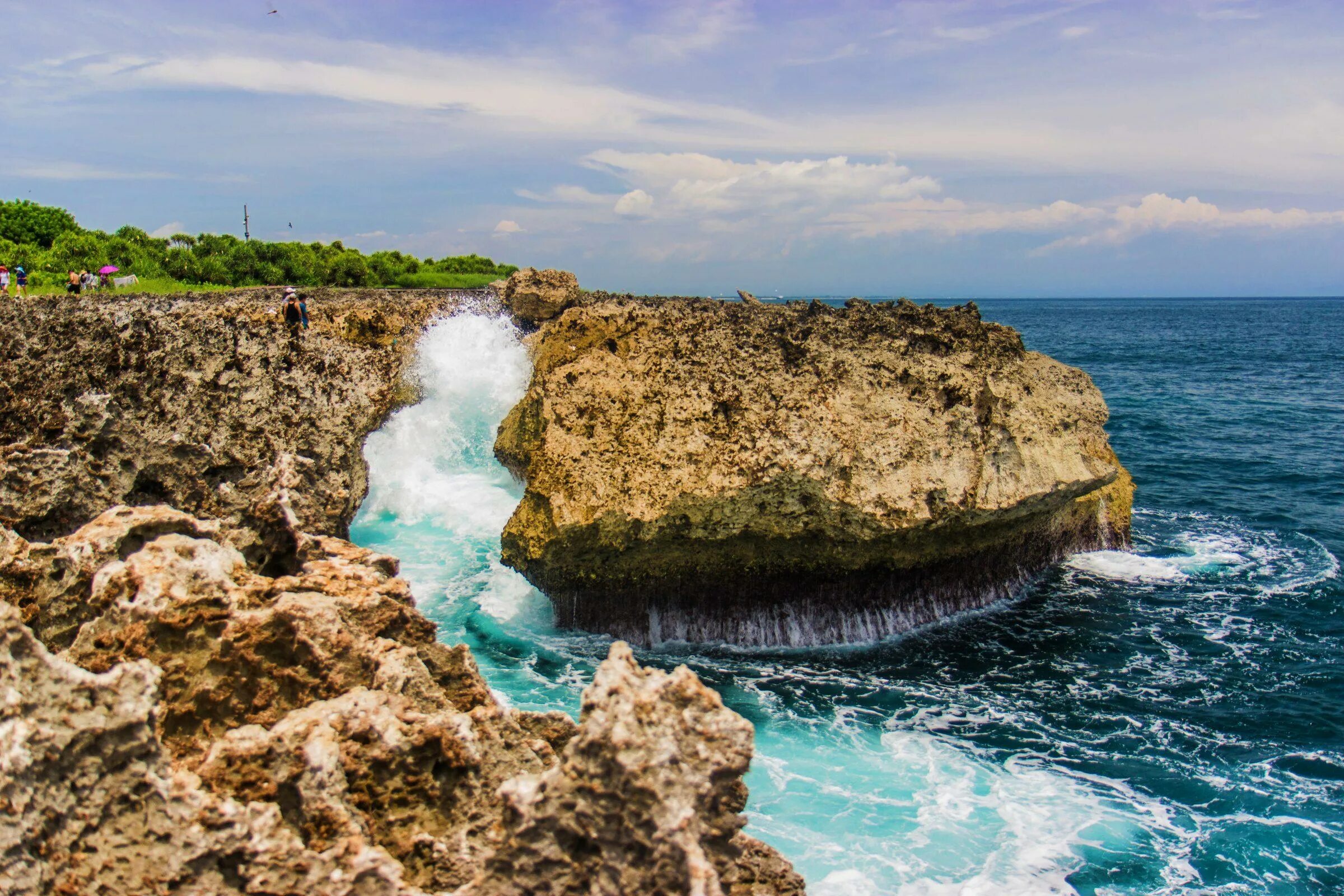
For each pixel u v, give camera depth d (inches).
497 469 1169.4
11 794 292.4
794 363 931.3
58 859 304.8
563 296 1498.5
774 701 797.2
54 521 649.6
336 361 915.4
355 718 385.1
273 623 414.3
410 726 393.7
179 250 2349.9
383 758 379.6
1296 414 2315.5
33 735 303.9
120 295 1485.0
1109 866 581.9
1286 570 1129.4
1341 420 2213.3
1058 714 786.2
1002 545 1024.2
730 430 888.3
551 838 329.4
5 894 285.1
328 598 443.5
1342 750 733.9
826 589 928.9
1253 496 1481.3
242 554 503.5
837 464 877.2
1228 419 2226.9
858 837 597.9
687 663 871.1
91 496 667.4
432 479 1139.3
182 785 329.4
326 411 870.4
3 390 729.0
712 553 903.7
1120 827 624.7
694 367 915.4
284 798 358.3
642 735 323.0
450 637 854.5
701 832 325.1
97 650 388.8
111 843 317.4
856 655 895.1
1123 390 2834.6
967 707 796.0
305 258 2556.6
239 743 361.1
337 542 552.4
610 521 845.2
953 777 681.0
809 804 635.5
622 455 875.4
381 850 350.0
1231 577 1102.4
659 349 923.4
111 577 411.2
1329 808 653.3
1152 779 688.4
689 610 917.2
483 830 383.2
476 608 906.7
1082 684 841.5
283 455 701.3
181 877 317.7
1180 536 1266.0
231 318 859.4
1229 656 900.6
